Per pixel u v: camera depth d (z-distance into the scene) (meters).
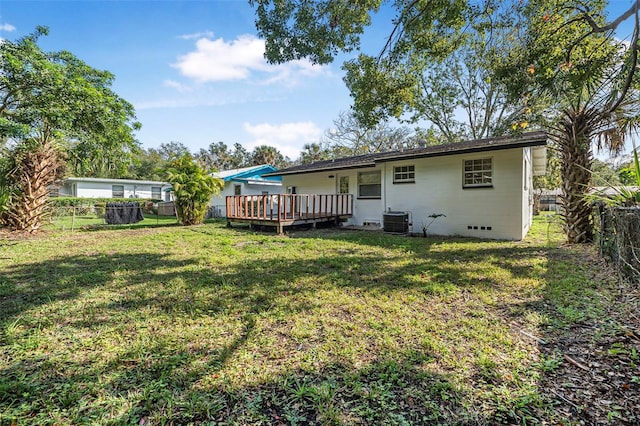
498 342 2.55
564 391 1.92
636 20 4.80
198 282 4.34
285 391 1.97
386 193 11.09
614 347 2.39
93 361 2.32
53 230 10.41
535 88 6.59
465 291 3.88
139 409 1.81
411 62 7.44
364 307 3.38
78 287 4.11
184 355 2.40
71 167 13.50
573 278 4.18
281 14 5.86
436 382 2.04
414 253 6.40
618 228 4.04
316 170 12.74
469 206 9.11
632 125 6.16
